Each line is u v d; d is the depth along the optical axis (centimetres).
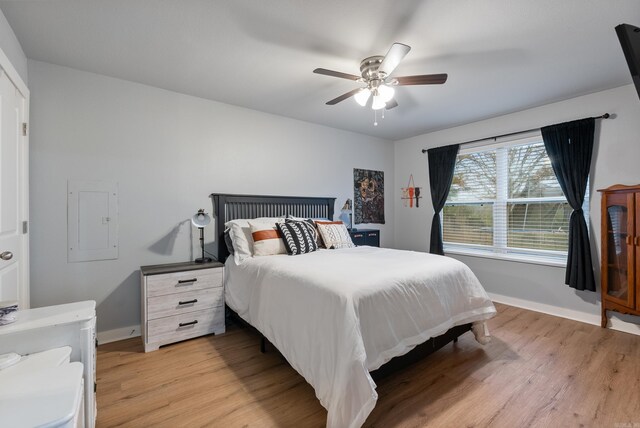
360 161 450
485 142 377
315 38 198
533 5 165
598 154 289
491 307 233
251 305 235
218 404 171
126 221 263
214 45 207
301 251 279
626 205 256
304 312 175
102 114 252
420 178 460
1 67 161
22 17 174
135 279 267
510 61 228
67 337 129
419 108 333
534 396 178
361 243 407
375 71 219
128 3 164
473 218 400
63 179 236
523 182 349
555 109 316
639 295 246
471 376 199
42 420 84
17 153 189
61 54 218
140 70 244
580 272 290
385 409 166
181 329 250
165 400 175
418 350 194
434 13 172
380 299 169
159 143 280
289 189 370
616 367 209
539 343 249
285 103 319
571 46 207
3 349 120
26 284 204
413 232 471
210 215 309
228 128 321
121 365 214
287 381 195
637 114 268
